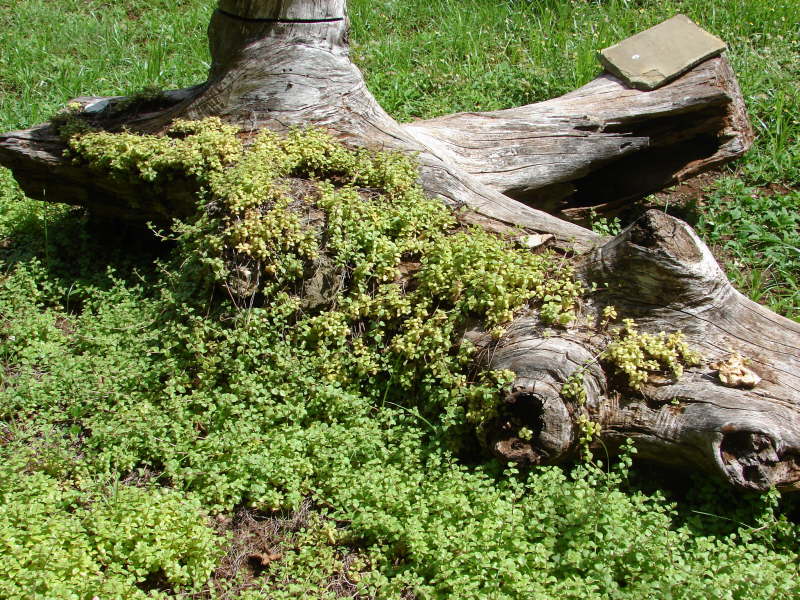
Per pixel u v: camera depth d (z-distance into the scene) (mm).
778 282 3355
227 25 3186
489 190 3055
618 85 3604
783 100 4098
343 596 2330
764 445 2344
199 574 2348
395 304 2734
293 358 2748
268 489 2549
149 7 5641
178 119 3152
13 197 3713
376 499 2455
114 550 2334
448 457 2523
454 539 2307
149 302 2992
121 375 2764
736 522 2418
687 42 3602
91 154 3098
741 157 3902
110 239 3451
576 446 2521
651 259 2502
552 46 4652
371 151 3061
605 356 2518
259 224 2773
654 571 2242
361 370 2730
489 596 2199
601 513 2334
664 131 3611
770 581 2174
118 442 2625
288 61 3098
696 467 2490
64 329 3100
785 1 4848
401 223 2855
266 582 2340
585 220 3639
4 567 2205
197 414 2723
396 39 4930
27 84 4547
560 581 2273
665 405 2473
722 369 2467
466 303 2691
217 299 2848
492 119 3480
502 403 2518
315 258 2801
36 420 2715
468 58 4613
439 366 2650
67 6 5645
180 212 3117
